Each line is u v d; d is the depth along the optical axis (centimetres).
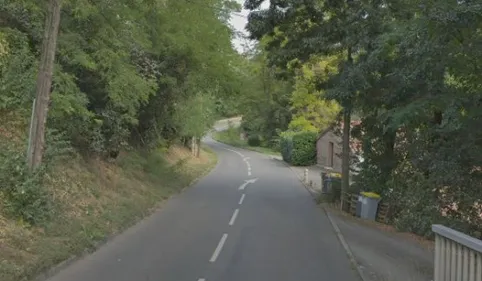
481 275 638
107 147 1992
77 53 1367
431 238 1558
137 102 1841
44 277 910
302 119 4728
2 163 1076
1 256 866
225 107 5291
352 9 1748
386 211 1902
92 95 1752
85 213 1368
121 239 1324
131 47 1764
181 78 2425
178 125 3403
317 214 1986
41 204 1117
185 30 2181
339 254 1275
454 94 1141
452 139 1440
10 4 1295
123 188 1873
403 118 1218
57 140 1386
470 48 986
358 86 1623
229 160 4978
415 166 1708
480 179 1449
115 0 1452
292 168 4372
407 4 1312
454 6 891
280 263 1145
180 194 2406
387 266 1156
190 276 996
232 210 1973
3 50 1236
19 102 1323
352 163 2303
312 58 2159
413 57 1055
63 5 1268
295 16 1938
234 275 1019
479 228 1470
